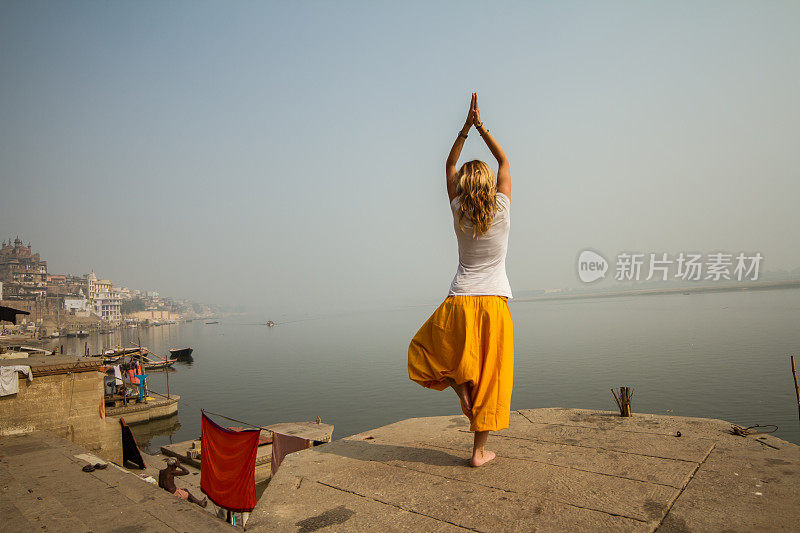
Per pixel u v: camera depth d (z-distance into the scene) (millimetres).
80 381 14898
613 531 2209
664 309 187625
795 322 103250
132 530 5098
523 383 55688
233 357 101562
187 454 21250
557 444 3639
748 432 3555
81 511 6281
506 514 2477
